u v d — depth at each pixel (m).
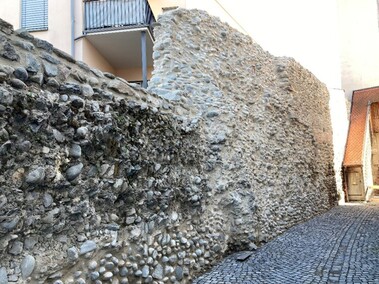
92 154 2.73
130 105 3.27
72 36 8.61
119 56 9.73
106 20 8.58
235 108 5.61
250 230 5.22
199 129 4.77
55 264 2.34
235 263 4.56
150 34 8.57
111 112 2.98
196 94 4.98
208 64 5.32
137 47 9.25
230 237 5.03
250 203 5.32
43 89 2.38
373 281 3.71
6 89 2.06
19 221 2.12
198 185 4.48
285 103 7.55
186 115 4.68
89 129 2.69
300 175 7.96
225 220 4.97
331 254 4.88
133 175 3.23
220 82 5.46
